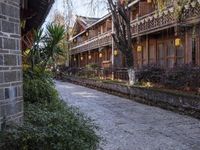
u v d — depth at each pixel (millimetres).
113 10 20344
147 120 11930
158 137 9195
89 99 19484
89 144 4848
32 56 9117
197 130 10062
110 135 9398
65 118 4969
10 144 4066
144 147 8141
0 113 4273
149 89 16734
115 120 11938
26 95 7945
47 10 7969
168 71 16562
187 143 8516
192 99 12820
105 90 24797
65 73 43281
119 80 24641
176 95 14008
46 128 4387
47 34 9414
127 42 20266
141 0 22984
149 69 19375
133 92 18969
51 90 8500
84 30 40750
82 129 4867
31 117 5016
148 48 24188
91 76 31812
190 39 18766
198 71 14219
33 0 7816
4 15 4430
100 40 32656
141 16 22812
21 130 4211
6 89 4441
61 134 4312
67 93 23609
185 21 16578
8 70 4504
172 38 20906
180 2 15859
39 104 7527
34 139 4121
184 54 19453
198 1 15031
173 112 13852
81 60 45406
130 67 20359
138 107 15641
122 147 8102
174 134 9555
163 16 18812
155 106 15945
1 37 4344
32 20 9352
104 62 33062
